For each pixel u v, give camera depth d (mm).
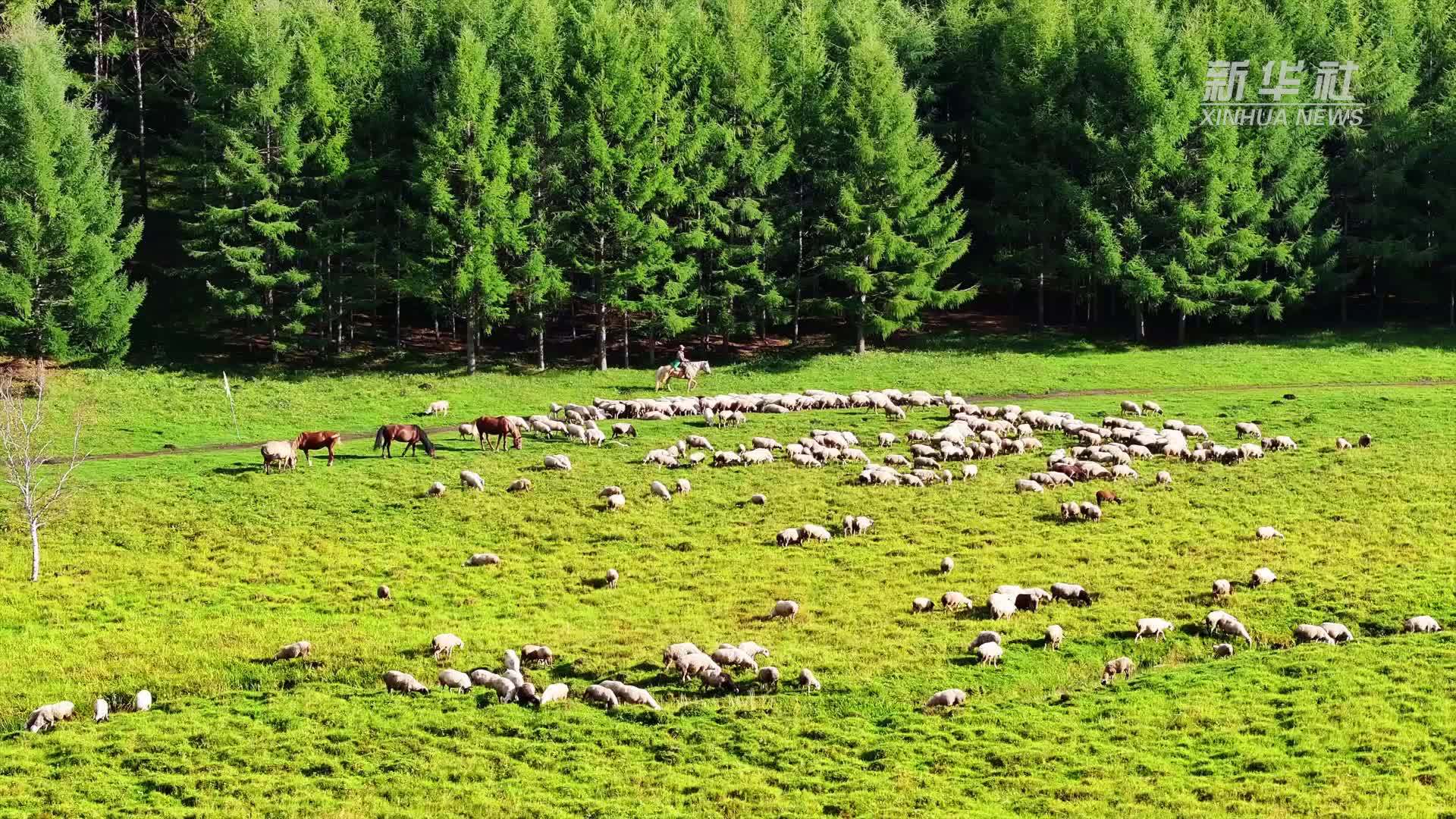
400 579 41156
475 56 71625
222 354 72500
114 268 67812
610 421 60875
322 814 26406
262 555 43344
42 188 65812
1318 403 62844
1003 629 35719
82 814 26359
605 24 75938
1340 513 45438
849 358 75125
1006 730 29750
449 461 53562
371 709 31328
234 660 34906
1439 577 38625
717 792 27109
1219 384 68875
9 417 48406
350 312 76188
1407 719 29578
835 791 27172
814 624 36469
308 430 59906
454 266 70625
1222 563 40688
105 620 38094
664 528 45219
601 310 72938
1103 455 51906
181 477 51125
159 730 30406
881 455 54094
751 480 50469
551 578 41062
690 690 32250
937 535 44031
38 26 74250
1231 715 30031
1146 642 34781
